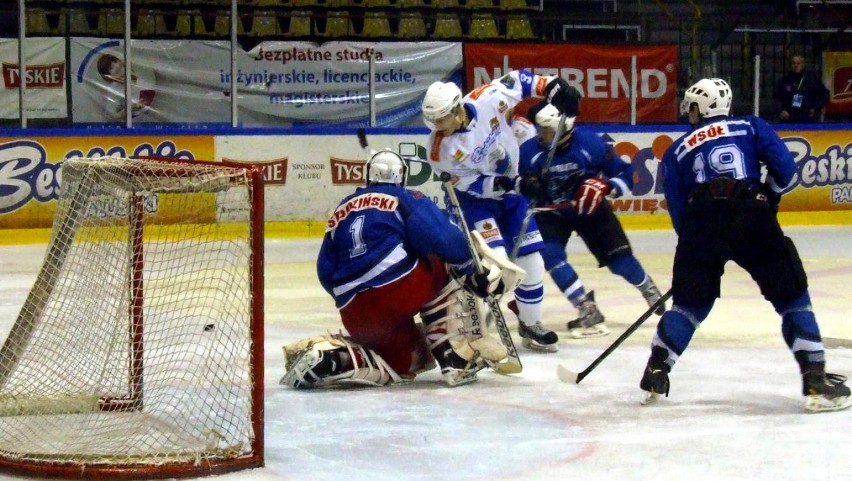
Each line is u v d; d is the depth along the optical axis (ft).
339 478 21.59
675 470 22.11
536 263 35.78
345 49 77.00
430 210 29.14
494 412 27.32
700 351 35.37
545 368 33.09
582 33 87.92
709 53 85.25
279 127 74.49
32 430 24.56
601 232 40.11
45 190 67.82
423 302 29.50
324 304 46.11
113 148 68.69
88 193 25.36
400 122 78.18
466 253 29.30
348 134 72.08
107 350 26.04
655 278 53.67
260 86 76.18
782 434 24.97
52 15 79.66
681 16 89.92
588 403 28.30
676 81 80.23
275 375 31.78
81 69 72.69
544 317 43.68
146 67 73.97
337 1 85.51
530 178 35.45
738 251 27.14
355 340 30.14
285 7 84.58
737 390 29.73
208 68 75.31
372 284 29.12
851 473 21.81
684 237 27.50
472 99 34.78
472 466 22.47
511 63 78.38
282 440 24.53
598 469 22.20
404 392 29.60
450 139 34.55
